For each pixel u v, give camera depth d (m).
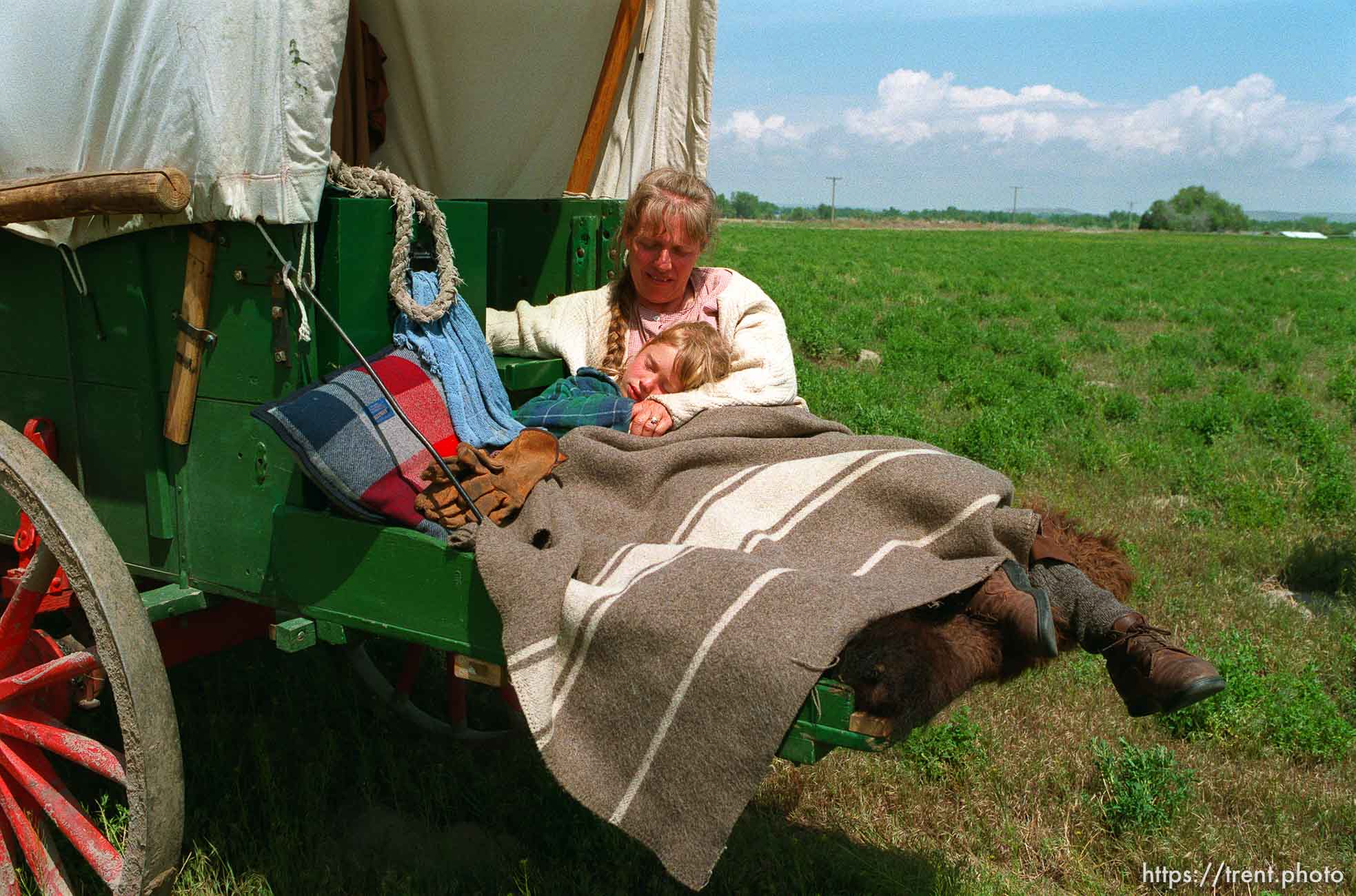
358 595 2.31
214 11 2.19
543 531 2.22
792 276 29.56
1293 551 6.11
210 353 2.45
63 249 2.56
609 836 3.11
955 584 2.07
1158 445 8.59
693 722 1.83
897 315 18.09
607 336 3.29
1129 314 22.50
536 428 2.60
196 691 3.82
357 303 2.39
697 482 2.42
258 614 3.01
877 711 1.83
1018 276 35.53
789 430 2.68
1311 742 3.96
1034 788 3.67
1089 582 2.32
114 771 2.27
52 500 2.17
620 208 3.95
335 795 3.36
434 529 2.24
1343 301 29.44
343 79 3.70
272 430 2.27
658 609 1.90
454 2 3.94
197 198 2.31
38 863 2.42
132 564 2.71
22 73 2.51
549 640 1.98
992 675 2.12
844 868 3.13
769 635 1.81
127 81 2.37
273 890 2.85
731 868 3.04
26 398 2.80
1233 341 16.75
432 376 2.48
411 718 3.65
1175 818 3.48
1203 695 2.08
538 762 3.52
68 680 2.59
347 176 2.39
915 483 2.29
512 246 3.85
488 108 4.19
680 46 4.18
